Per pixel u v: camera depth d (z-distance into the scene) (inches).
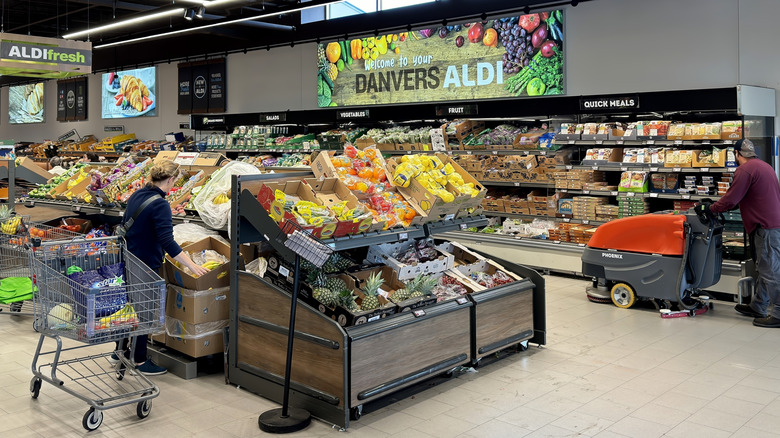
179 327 185.6
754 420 154.6
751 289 265.9
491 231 355.9
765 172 235.6
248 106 542.3
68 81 746.2
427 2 402.3
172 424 153.3
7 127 870.4
